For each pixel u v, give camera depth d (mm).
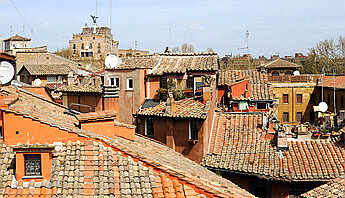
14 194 11906
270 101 37969
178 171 13875
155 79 33438
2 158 12789
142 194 12359
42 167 12484
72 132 13883
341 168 22484
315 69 86688
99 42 115500
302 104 61094
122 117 32875
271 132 25203
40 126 13469
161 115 24609
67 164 12953
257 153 24250
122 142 16781
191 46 84938
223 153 24625
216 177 17719
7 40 105250
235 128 26578
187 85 33312
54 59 75188
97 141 14125
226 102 38219
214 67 32938
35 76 66062
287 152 24047
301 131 24875
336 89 52969
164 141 24938
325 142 24625
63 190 12094
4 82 17234
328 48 86000
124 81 32875
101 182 12523
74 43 116562
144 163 13672
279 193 23000
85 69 76625
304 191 22844
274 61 75750
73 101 32438
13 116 13258
